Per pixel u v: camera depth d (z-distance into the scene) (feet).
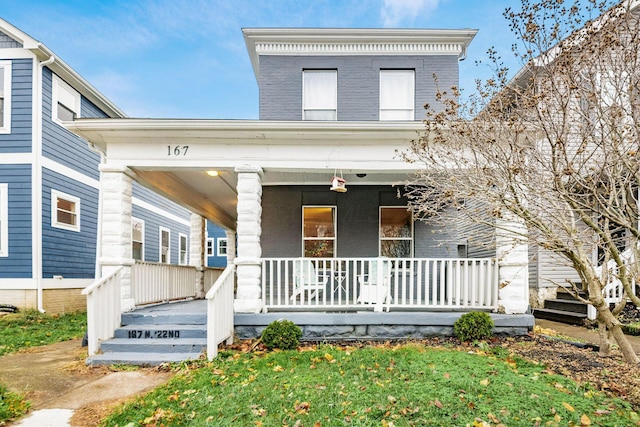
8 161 32.09
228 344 19.36
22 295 31.45
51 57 32.94
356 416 10.97
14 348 20.52
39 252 31.96
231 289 20.04
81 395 13.80
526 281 21.31
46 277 32.83
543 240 16.63
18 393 13.69
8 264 31.58
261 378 14.25
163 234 55.93
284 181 28.25
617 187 16.84
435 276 21.26
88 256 38.96
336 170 22.06
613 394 12.14
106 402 13.19
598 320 16.55
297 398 12.25
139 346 18.44
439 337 20.57
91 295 18.06
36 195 32.04
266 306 21.18
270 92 29.96
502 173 14.69
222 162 21.57
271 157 21.67
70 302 35.76
